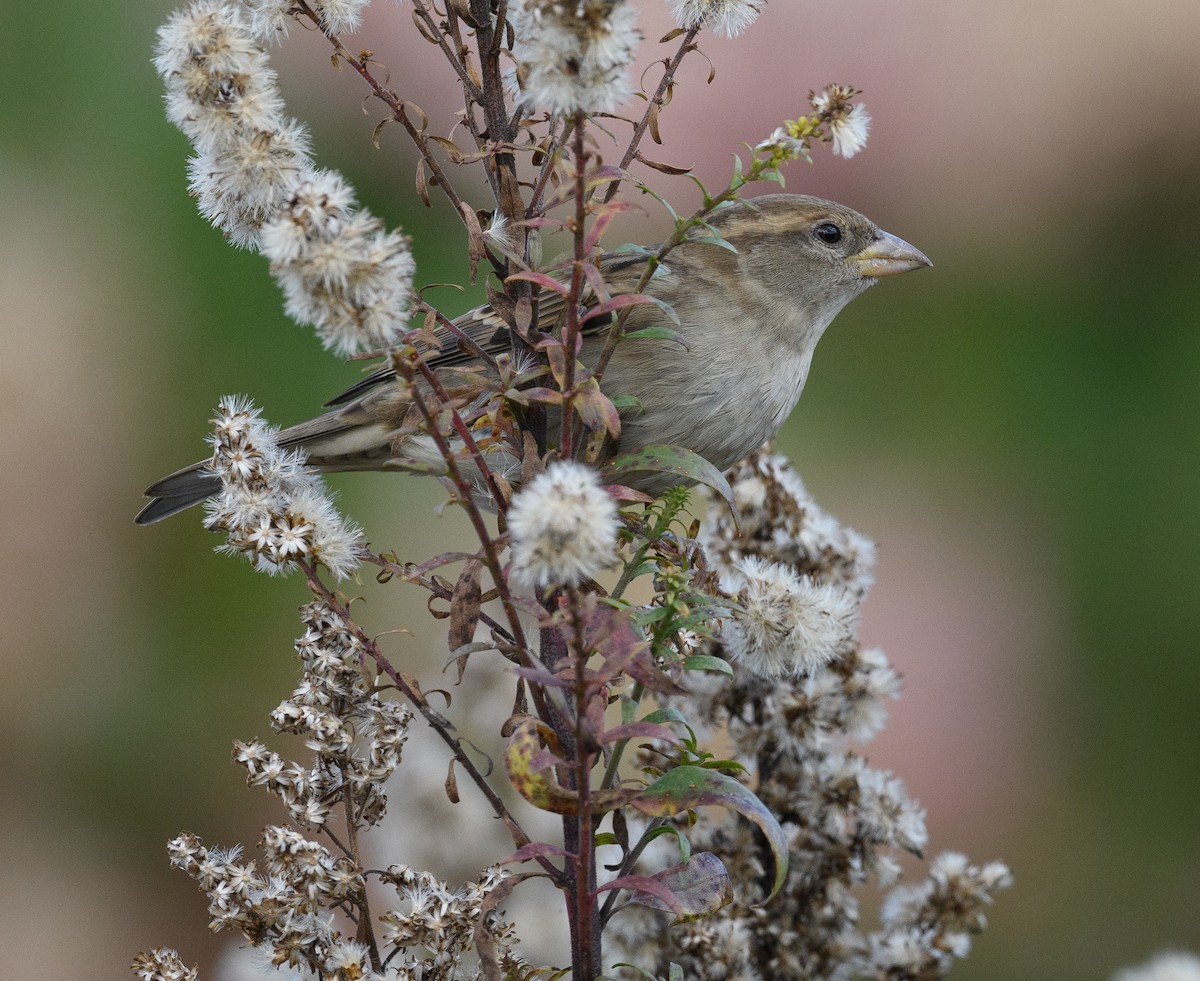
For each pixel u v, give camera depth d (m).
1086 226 10.35
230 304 10.16
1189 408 10.02
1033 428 10.25
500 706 8.06
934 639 9.98
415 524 10.04
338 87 9.79
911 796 9.83
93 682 9.73
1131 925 9.62
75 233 10.13
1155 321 10.23
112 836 9.53
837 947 6.05
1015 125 10.41
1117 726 9.82
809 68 10.27
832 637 5.21
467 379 4.64
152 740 9.67
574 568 3.94
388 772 4.86
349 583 9.89
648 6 10.20
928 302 10.45
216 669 9.80
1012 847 9.83
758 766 6.19
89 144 10.22
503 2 5.06
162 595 9.89
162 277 10.16
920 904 6.11
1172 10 10.32
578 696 4.14
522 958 4.94
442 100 9.75
